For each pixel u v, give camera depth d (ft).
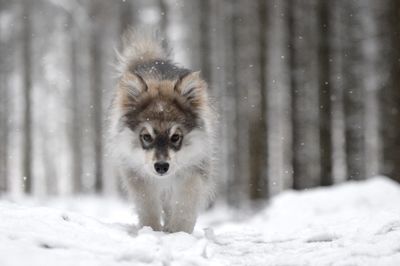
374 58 88.79
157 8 114.11
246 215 67.92
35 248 19.33
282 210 55.01
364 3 87.97
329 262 21.68
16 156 153.07
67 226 23.39
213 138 32.83
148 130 28.60
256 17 93.81
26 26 129.70
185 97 30.07
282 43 93.91
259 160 90.07
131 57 37.14
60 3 131.75
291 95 89.51
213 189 32.83
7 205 26.16
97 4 127.65
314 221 38.22
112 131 31.37
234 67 101.71
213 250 24.12
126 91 30.01
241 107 103.40
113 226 27.58
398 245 22.75
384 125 80.18
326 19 85.97
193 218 29.43
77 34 134.21
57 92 146.61
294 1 88.53
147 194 29.48
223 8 101.40
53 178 159.12
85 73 137.69
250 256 24.49
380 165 88.63
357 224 29.94
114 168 33.04
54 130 158.81
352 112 92.84
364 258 21.56
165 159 27.91
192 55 105.70
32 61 137.49
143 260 20.13
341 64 90.89
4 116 135.54
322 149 85.87
